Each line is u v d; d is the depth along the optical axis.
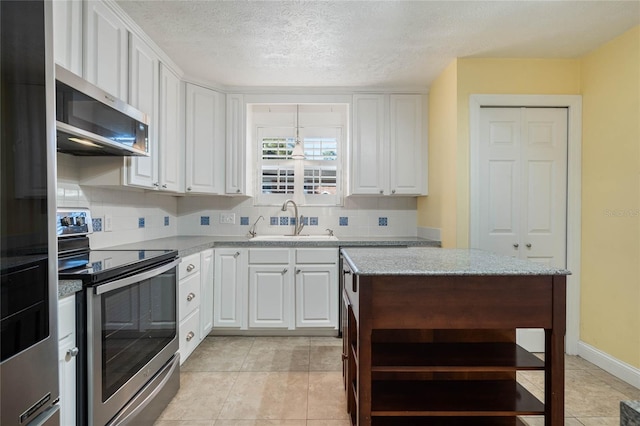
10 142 0.82
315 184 3.65
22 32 0.86
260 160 3.65
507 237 2.68
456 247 2.62
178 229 3.54
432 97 3.16
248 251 2.99
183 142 2.97
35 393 0.91
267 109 3.66
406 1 1.91
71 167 2.04
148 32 2.25
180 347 2.26
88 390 1.32
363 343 1.39
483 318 1.40
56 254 0.99
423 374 1.72
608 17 2.07
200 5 1.96
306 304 2.99
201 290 2.69
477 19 2.09
